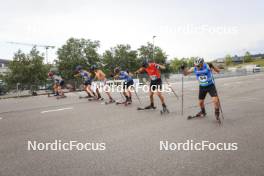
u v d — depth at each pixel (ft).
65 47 110.52
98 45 112.98
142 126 19.40
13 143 15.55
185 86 67.77
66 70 107.76
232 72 137.39
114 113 25.79
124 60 114.32
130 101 33.06
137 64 116.26
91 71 35.99
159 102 33.47
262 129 17.57
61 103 35.50
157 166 11.46
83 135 17.10
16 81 75.25
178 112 25.23
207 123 19.81
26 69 74.95
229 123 19.61
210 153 13.01
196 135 16.40
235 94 40.55
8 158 12.89
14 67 75.00
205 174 10.52
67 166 11.73
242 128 17.97
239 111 24.79
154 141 15.30
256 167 11.13
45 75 78.13
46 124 21.02
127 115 24.43
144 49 120.67
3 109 31.22
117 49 116.98
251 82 69.56
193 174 10.54
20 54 76.95
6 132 18.47
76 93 53.42
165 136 16.34
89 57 110.22
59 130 18.74
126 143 15.03
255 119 20.86
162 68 25.26
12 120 23.34
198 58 20.70
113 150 13.84
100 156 12.95
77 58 108.47
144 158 12.50
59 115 25.35
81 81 75.56
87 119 22.82
